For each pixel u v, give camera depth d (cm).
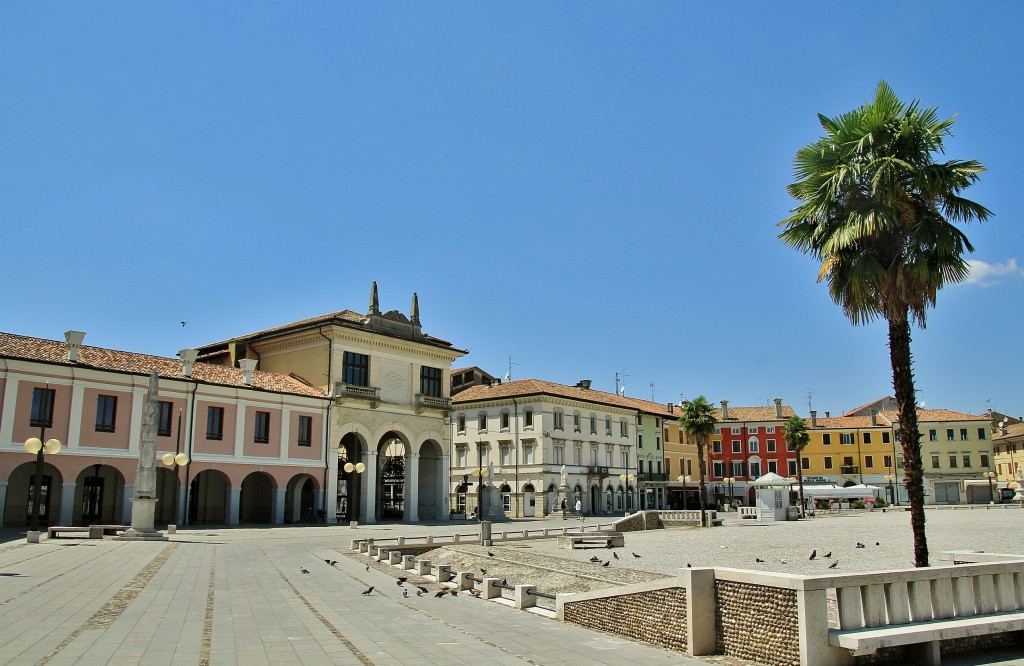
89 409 4141
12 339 4094
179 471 4472
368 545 2900
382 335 5659
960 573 1072
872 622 984
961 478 9844
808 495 8000
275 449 4969
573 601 1398
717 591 1092
